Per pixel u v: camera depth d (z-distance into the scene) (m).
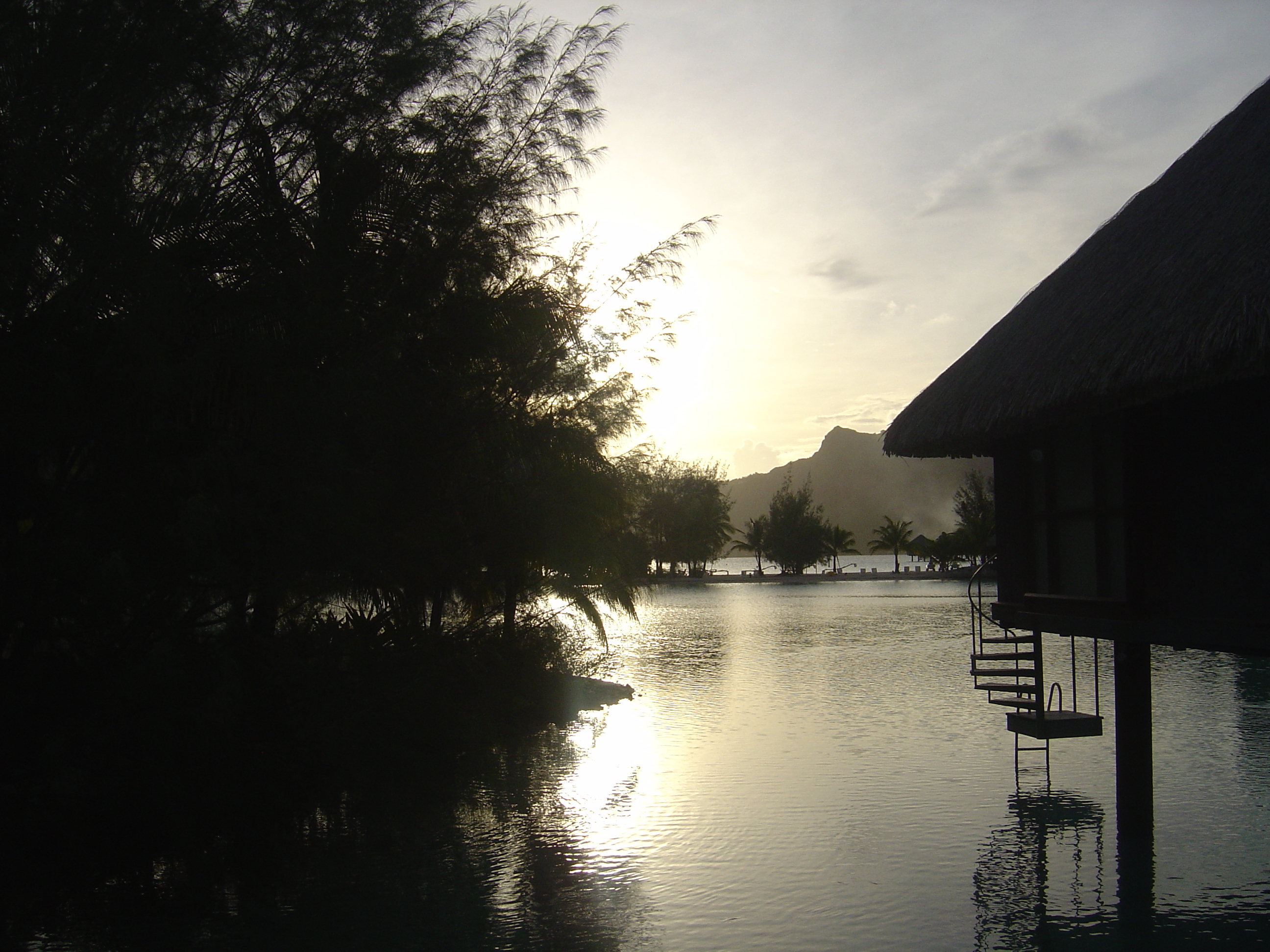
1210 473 7.68
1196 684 19.78
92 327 8.82
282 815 9.92
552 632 16.64
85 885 8.37
